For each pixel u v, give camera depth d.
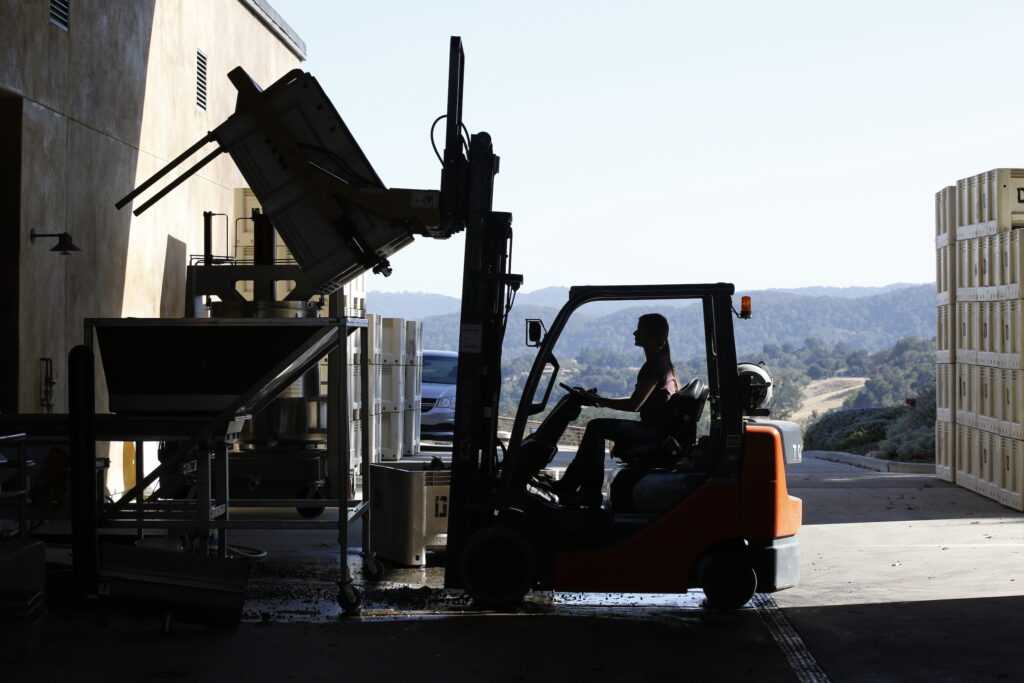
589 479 8.33
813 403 117.50
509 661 6.77
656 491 8.12
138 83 14.59
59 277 12.29
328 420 11.89
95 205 13.25
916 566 9.80
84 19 12.96
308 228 8.80
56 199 12.24
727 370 8.05
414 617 7.93
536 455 8.28
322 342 8.97
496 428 8.56
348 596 7.95
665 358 8.59
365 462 9.33
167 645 7.13
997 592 8.66
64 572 8.36
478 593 8.11
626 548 8.00
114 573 7.64
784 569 8.00
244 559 7.62
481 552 8.11
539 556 8.13
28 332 11.58
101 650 7.00
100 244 13.38
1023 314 13.37
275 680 6.36
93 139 13.20
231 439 8.86
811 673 6.50
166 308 15.55
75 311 12.68
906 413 25.11
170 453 10.98
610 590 8.02
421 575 9.43
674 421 8.42
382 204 8.64
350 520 8.33
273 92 8.80
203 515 8.34
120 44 13.99
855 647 7.07
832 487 16.03
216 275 13.29
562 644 7.18
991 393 14.70
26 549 6.87
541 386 8.48
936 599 8.44
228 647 7.09
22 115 11.52
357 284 15.64
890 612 8.02
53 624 7.65
